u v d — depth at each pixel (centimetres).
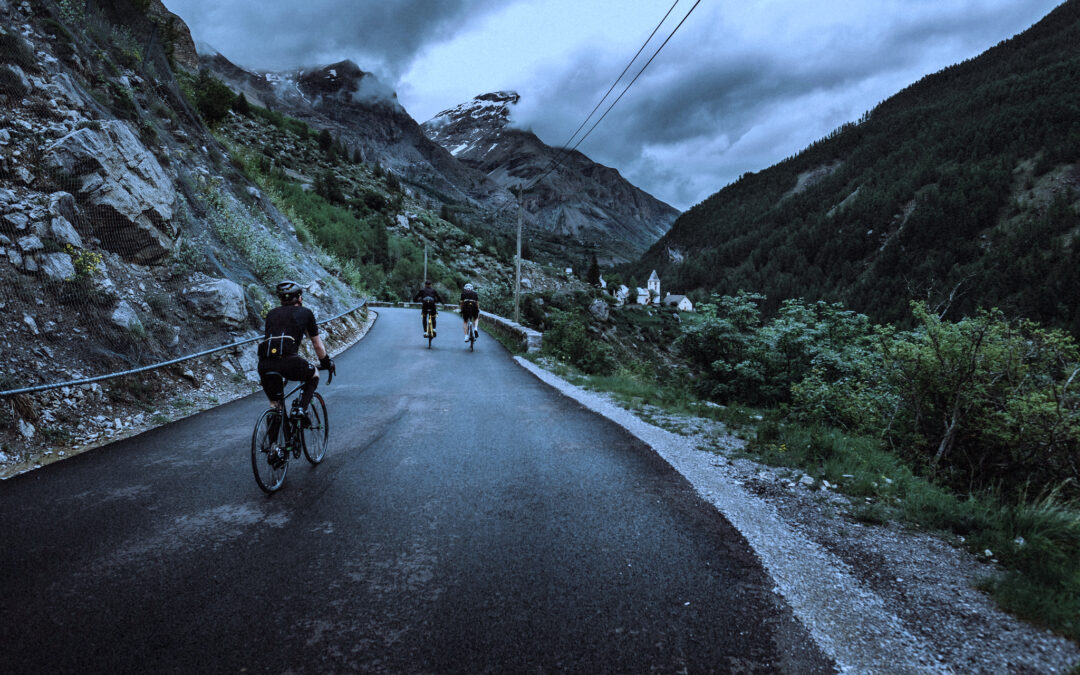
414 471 499
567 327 1777
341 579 296
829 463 524
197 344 900
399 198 11556
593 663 226
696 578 304
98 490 432
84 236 836
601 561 323
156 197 999
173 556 320
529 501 425
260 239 1563
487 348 1688
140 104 1427
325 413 545
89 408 619
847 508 427
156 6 3384
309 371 481
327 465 516
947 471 553
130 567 305
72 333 681
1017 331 551
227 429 643
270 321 464
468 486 459
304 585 288
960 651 243
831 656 236
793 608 276
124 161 949
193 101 2364
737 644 243
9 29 992
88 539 341
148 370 745
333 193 7925
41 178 811
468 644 238
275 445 441
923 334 616
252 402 812
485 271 9556
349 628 248
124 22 1641
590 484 470
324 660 225
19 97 892
